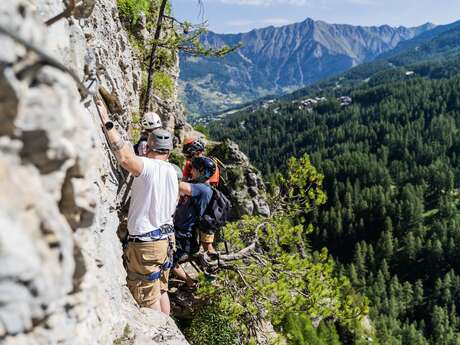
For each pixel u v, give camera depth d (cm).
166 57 1487
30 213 181
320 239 10944
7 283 161
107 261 406
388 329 7219
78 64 324
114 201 528
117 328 380
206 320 821
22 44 175
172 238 539
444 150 16500
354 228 11112
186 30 1194
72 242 210
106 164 518
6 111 175
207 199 641
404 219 11238
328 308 786
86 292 242
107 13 831
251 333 853
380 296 8531
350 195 11944
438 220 11581
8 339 171
